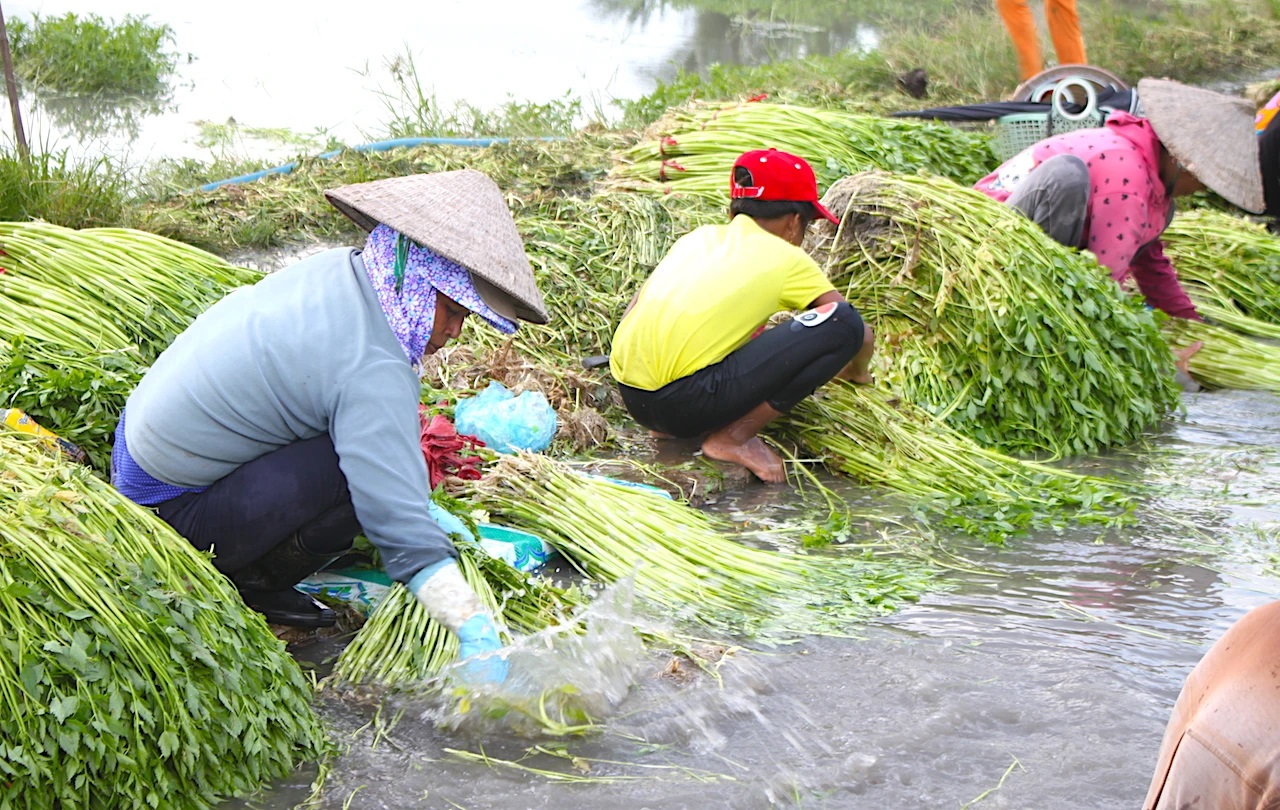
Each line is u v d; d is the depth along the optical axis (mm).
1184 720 1687
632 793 3039
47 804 2621
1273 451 5574
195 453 3328
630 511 4277
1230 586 4250
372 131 10258
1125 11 15688
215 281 5324
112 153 9125
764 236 5047
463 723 3291
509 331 3328
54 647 2695
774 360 4930
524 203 7277
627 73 13453
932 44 13570
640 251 6723
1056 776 3139
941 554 4480
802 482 5152
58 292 4777
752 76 11773
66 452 3584
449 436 4371
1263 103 8195
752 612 3963
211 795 2877
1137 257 6590
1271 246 7641
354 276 3307
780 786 3070
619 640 3479
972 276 5668
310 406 3271
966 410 5520
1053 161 6113
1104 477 5254
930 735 3305
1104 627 3932
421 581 3227
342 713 3367
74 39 11906
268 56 13695
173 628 2889
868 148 8039
